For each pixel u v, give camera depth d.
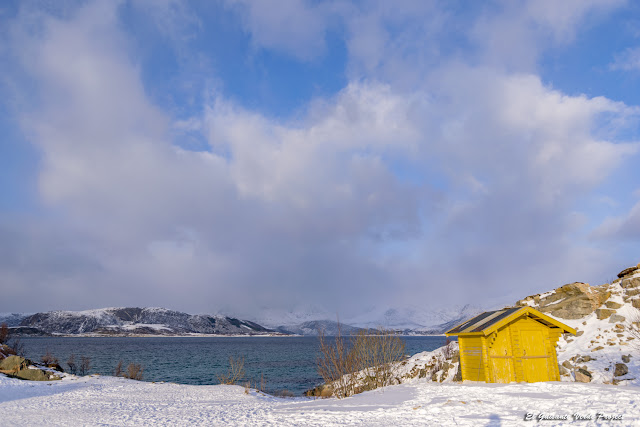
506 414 12.82
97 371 70.19
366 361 27.36
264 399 30.02
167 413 20.02
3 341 62.31
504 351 20.73
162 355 127.25
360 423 13.12
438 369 29.62
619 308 26.61
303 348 190.62
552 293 31.17
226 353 142.38
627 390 15.71
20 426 16.95
